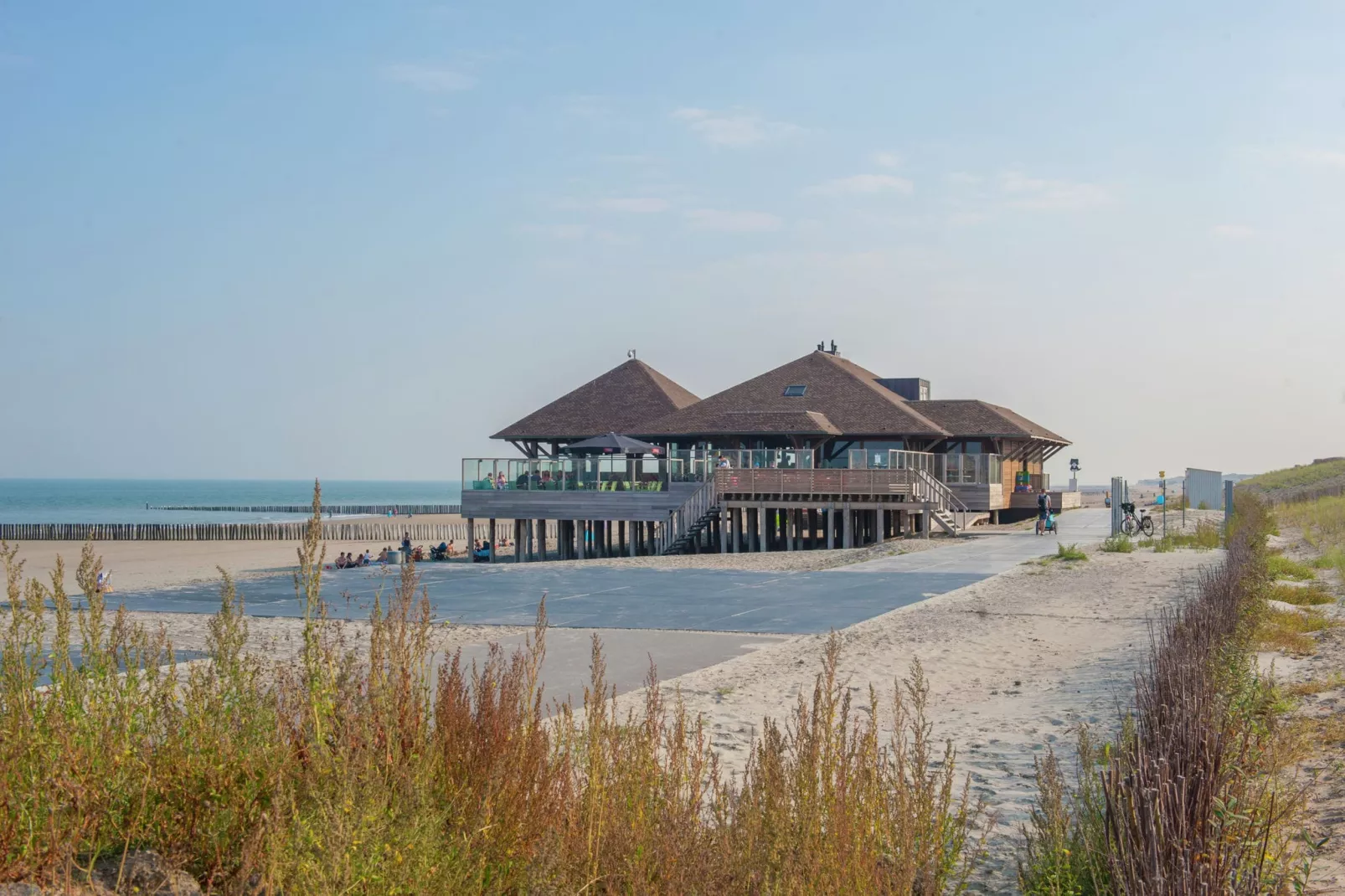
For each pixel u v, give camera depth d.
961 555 30.11
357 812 4.02
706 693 11.73
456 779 4.85
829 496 38.25
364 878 3.81
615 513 40.62
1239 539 23.34
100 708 4.68
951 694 11.70
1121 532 36.28
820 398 51.16
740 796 4.83
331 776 4.37
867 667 13.50
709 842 4.45
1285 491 60.16
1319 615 15.67
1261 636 13.20
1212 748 5.45
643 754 4.97
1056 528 42.16
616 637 16.17
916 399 58.75
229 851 4.23
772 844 4.32
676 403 53.06
